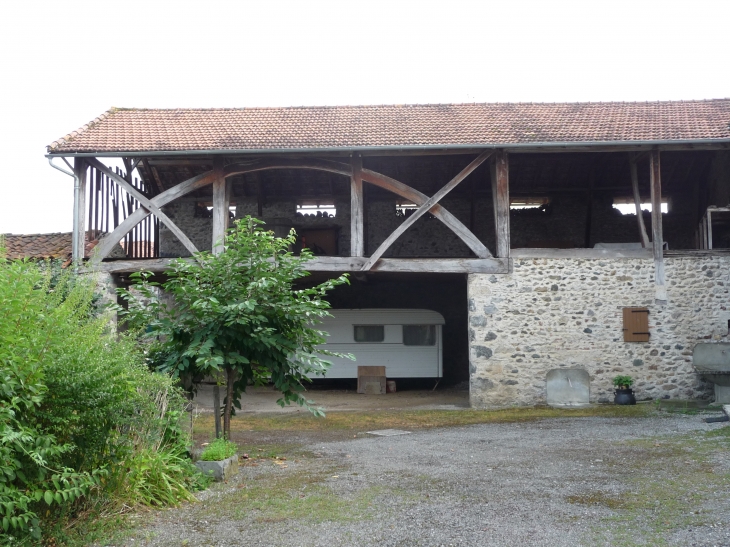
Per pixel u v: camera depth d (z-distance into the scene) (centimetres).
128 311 679
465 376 1612
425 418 1088
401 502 521
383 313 1514
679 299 1170
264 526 468
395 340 1513
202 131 1235
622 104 1348
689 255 1173
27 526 412
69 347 458
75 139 1173
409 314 1512
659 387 1163
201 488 574
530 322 1176
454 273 1210
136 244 1393
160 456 537
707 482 560
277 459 732
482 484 577
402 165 1489
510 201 1631
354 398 1418
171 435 592
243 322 636
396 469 657
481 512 489
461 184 1565
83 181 1183
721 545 409
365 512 496
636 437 813
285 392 694
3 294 421
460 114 1305
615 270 1179
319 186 1591
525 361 1173
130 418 517
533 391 1170
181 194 1178
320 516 488
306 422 1081
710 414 995
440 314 1512
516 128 1202
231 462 631
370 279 1497
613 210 1576
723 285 1166
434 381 1598
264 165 1186
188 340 677
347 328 1518
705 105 1306
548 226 1585
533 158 1462
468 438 863
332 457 746
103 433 472
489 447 781
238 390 720
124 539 441
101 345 498
